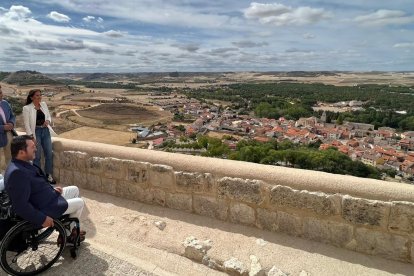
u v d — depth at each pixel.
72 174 5.19
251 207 3.70
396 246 3.01
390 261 3.04
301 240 3.42
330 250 3.25
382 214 3.02
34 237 3.06
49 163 5.31
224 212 3.88
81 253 3.33
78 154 5.04
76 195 3.65
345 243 3.24
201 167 4.01
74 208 3.28
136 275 3.00
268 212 3.60
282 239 3.47
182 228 3.83
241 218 3.78
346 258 3.13
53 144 5.35
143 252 3.46
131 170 4.54
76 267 3.10
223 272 3.20
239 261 3.20
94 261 3.20
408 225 2.93
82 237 3.43
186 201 4.14
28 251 3.30
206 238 3.60
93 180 4.96
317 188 3.32
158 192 4.35
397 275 2.88
